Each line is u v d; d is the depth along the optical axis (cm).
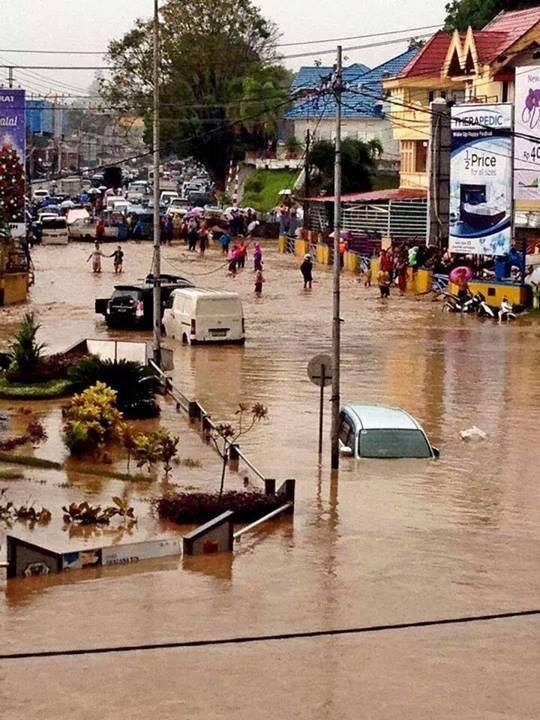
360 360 4919
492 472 3134
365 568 2380
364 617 2105
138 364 3931
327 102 10169
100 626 2045
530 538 2589
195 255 9438
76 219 10706
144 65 12400
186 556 2458
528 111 6538
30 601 2184
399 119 8419
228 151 12975
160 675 1839
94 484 3017
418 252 7394
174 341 5366
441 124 7606
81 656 1914
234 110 12250
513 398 4162
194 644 1964
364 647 1966
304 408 3909
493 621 2095
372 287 7506
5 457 3200
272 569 2375
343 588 2259
